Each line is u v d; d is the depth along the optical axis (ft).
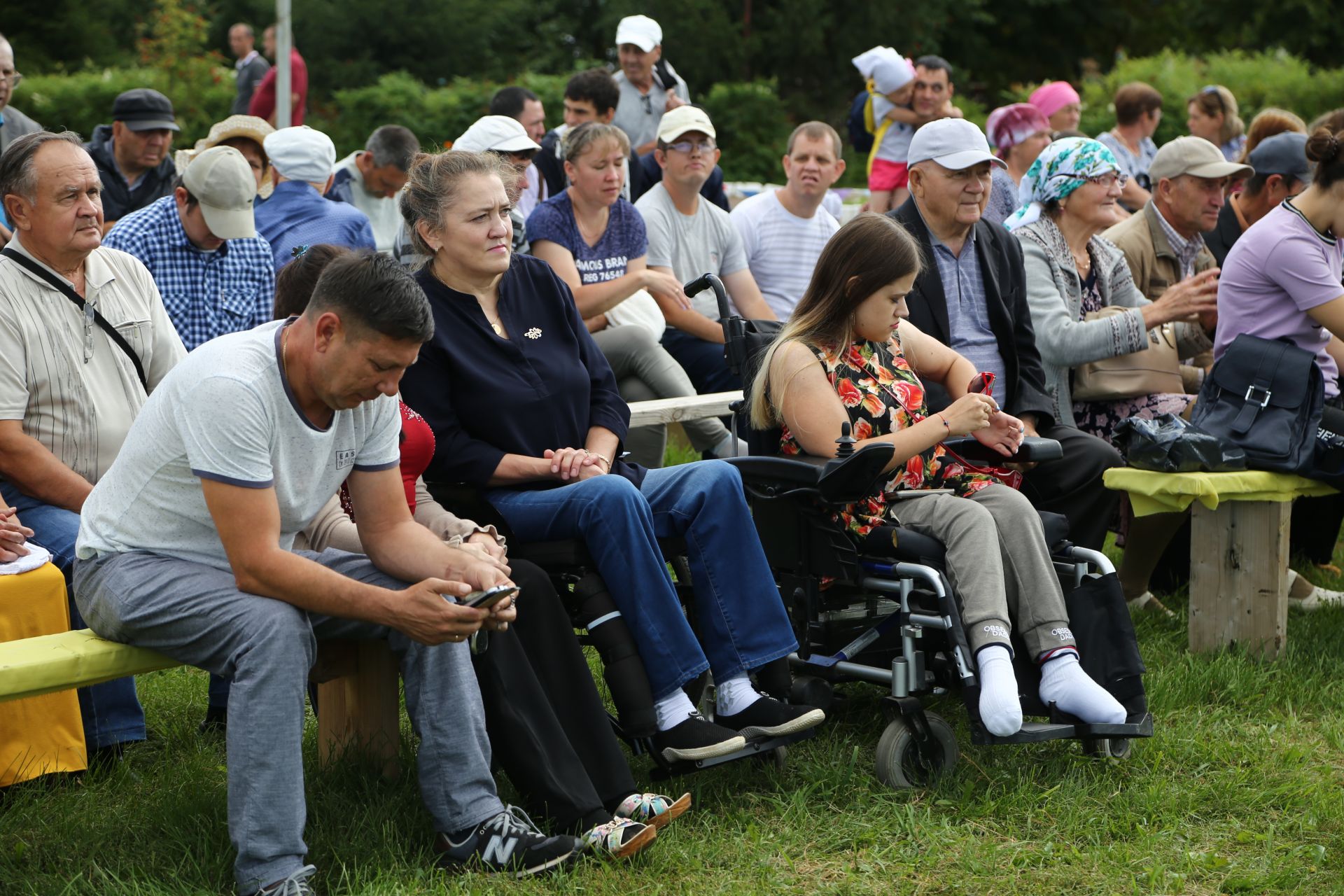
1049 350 21.89
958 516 15.51
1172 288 21.67
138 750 16.17
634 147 37.37
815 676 16.10
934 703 17.88
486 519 15.26
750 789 15.25
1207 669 18.92
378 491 13.26
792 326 16.60
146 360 16.76
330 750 15.06
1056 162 22.35
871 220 16.37
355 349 12.02
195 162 19.40
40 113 80.69
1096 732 15.19
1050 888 13.17
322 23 108.78
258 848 12.03
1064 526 16.55
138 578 12.55
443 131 77.36
